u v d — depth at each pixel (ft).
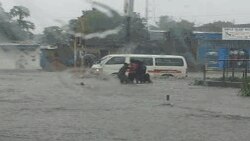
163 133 52.90
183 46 219.82
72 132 52.80
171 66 199.00
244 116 68.95
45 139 48.42
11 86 130.21
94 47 174.40
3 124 58.13
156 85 142.31
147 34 177.47
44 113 69.41
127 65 150.82
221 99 97.09
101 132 53.01
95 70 171.22
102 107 78.28
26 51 178.70
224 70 143.64
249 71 146.41
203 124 60.23
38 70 206.80
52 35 73.46
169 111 73.92
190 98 98.78
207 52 229.86
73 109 74.84
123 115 68.23
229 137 50.98
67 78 154.61
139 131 54.08
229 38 241.14
